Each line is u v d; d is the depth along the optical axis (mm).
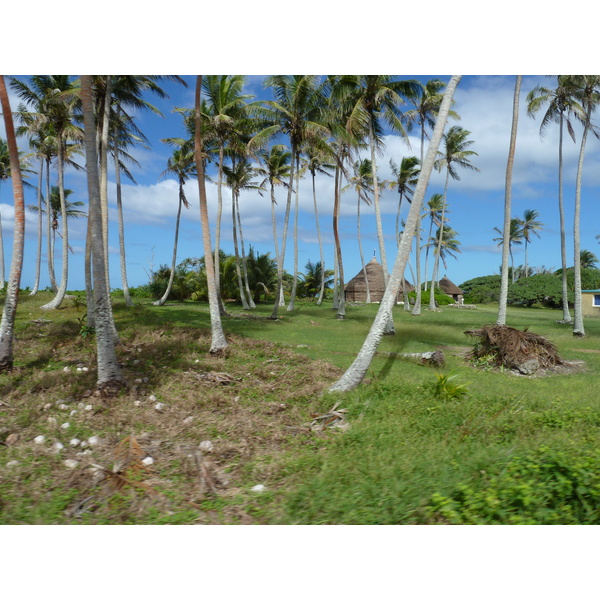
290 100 22781
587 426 6859
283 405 8859
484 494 4297
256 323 22078
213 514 4578
